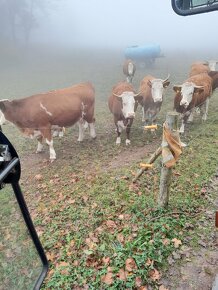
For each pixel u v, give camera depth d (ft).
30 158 32.09
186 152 28.35
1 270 5.06
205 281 14.38
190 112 35.32
